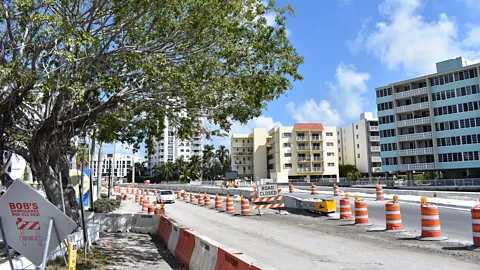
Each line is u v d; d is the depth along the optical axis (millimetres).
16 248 5438
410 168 58781
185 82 10273
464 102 54219
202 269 7594
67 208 11727
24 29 9734
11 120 10672
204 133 14680
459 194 25359
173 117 13727
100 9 9375
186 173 110562
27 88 9359
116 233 16188
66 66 10133
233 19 11039
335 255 9477
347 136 95750
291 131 83875
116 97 11242
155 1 9359
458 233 12156
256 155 94000
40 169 11266
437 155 56281
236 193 40750
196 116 12891
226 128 13844
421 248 9891
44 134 11000
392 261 8516
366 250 9938
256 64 10922
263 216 20609
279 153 83938
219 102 12094
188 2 10047
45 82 8992
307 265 8469
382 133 62875
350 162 94000
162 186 74938
